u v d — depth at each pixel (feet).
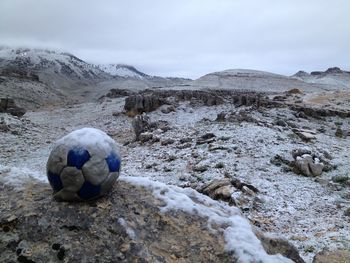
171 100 128.88
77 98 355.36
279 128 79.97
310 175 51.01
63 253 20.33
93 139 22.74
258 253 20.67
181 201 25.26
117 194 24.84
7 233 21.67
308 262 27.35
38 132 95.20
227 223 23.85
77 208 22.82
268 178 48.85
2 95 247.70
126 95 208.33
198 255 21.06
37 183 27.09
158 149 69.97
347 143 77.61
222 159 57.16
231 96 136.26
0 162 62.75
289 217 37.42
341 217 37.14
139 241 21.33
